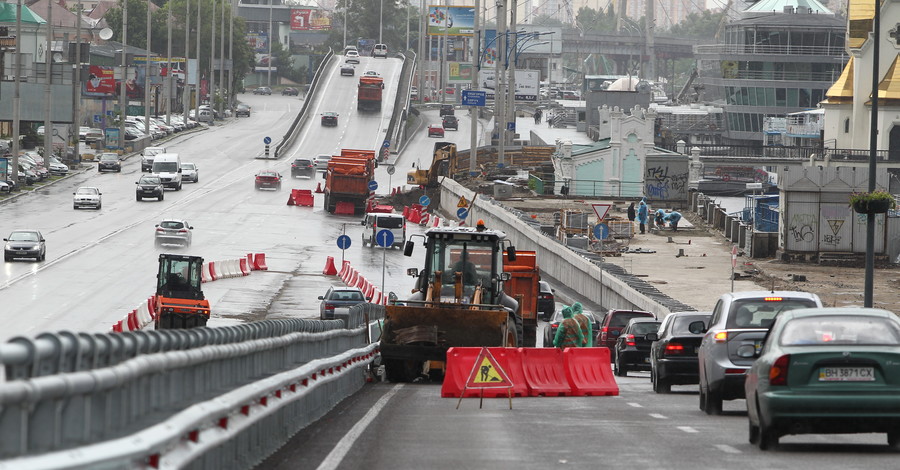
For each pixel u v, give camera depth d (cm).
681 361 7381
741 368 5597
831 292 15500
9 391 1897
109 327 12525
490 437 4491
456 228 8331
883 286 16250
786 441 4394
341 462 3734
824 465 3631
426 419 5281
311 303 16050
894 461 3750
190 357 3109
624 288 15088
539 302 15775
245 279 18512
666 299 13600
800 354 3912
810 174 18762
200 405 2967
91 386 2264
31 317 13112
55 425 2136
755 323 5725
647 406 6334
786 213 18925
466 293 8225
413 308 8000
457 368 6888
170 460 2612
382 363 8312
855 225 18750
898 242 18538
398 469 3559
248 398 3575
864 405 3869
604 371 7556
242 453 3597
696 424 5125
